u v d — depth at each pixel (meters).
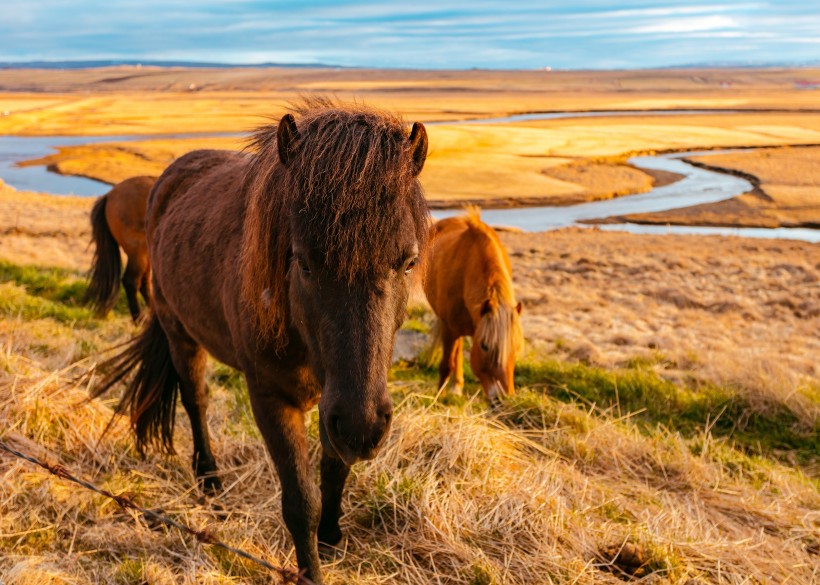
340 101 3.03
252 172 3.01
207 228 3.34
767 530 4.21
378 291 2.31
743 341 9.98
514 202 38.34
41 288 9.52
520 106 149.12
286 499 2.82
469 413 5.52
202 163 4.13
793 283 15.85
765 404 6.43
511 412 5.59
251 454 4.23
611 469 4.77
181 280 3.52
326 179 2.24
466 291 6.22
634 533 3.64
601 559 3.47
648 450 5.00
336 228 2.22
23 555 2.93
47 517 3.28
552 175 47.22
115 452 4.06
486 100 185.12
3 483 3.37
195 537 3.15
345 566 3.30
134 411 4.04
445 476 3.95
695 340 9.72
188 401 3.95
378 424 2.27
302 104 3.03
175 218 3.76
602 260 18.64
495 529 3.57
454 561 3.32
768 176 45.62
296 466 2.82
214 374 6.14
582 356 8.30
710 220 32.31
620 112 128.00
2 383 4.36
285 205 2.47
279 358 2.78
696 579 3.38
